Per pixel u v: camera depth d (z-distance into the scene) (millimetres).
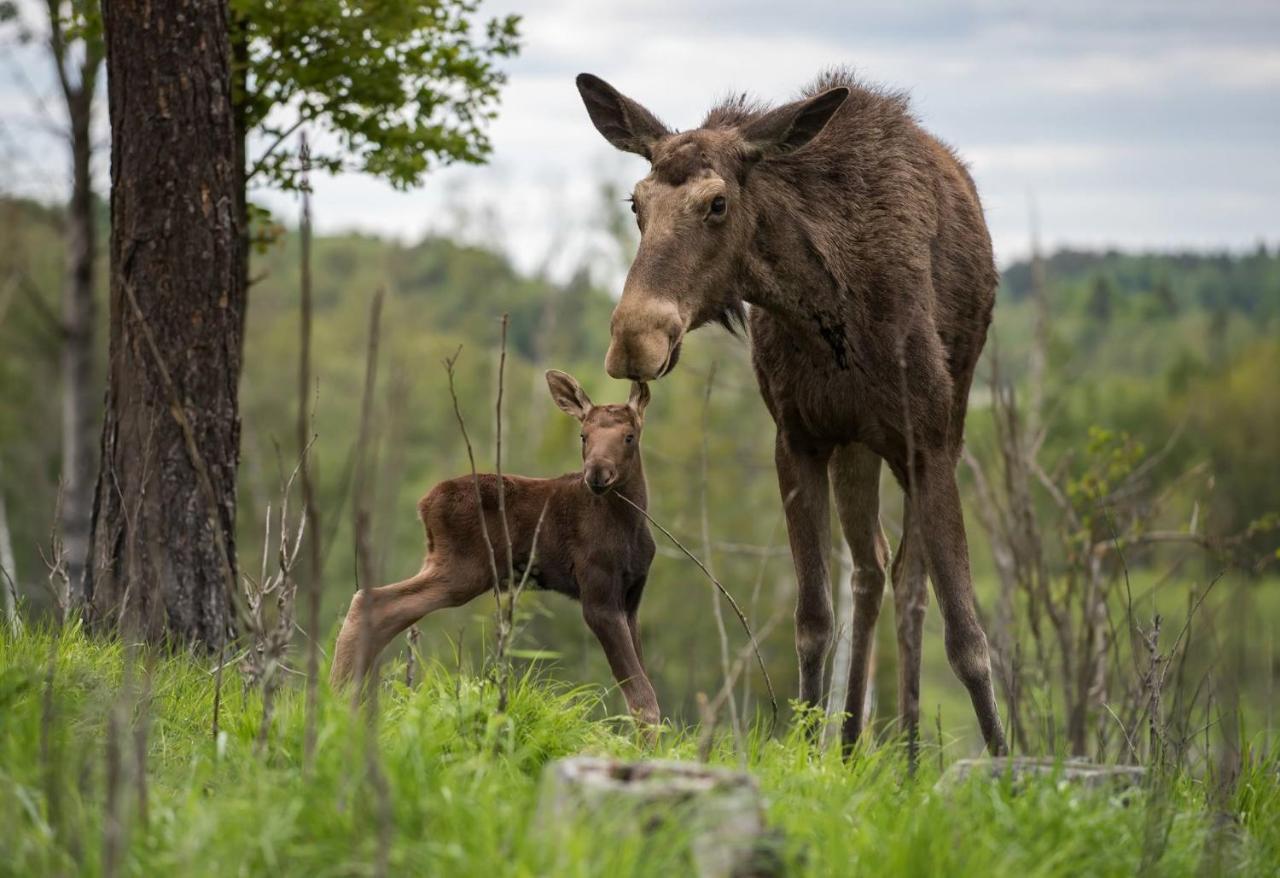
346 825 6430
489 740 7988
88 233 29453
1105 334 112812
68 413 29719
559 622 29047
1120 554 10570
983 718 10570
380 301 6227
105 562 11969
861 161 10898
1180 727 10242
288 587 8320
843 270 10531
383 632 11125
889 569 12062
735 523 46344
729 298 10242
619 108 10859
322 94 17000
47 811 6742
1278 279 132625
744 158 10219
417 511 11672
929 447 10828
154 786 7375
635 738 9930
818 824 7207
